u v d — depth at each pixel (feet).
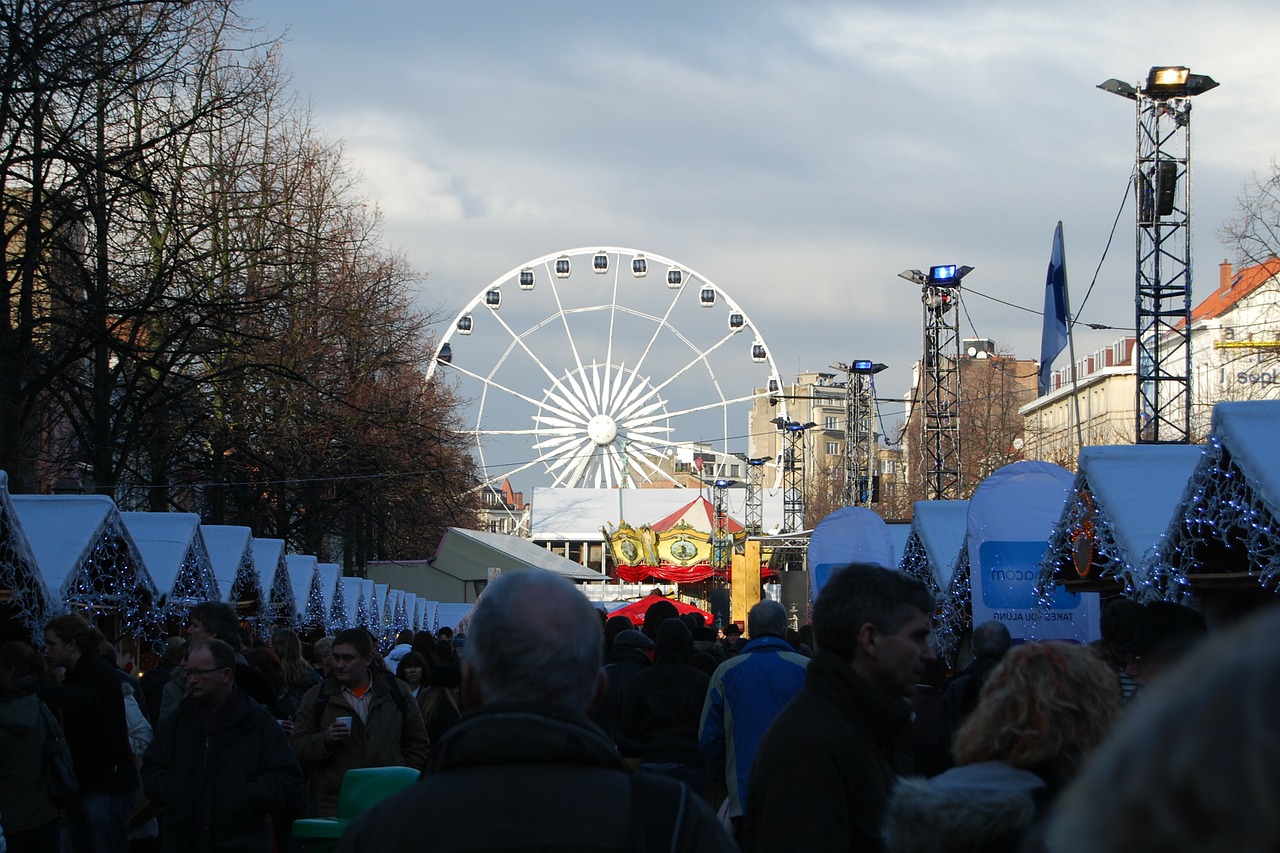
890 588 18.29
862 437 193.47
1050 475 52.90
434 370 258.57
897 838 13.78
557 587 12.69
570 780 11.30
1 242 85.40
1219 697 5.18
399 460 167.63
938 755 31.01
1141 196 110.01
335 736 34.45
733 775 32.22
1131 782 5.30
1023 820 13.43
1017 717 14.79
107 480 103.91
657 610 51.21
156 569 65.72
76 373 107.45
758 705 32.40
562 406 350.84
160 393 116.16
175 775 29.35
